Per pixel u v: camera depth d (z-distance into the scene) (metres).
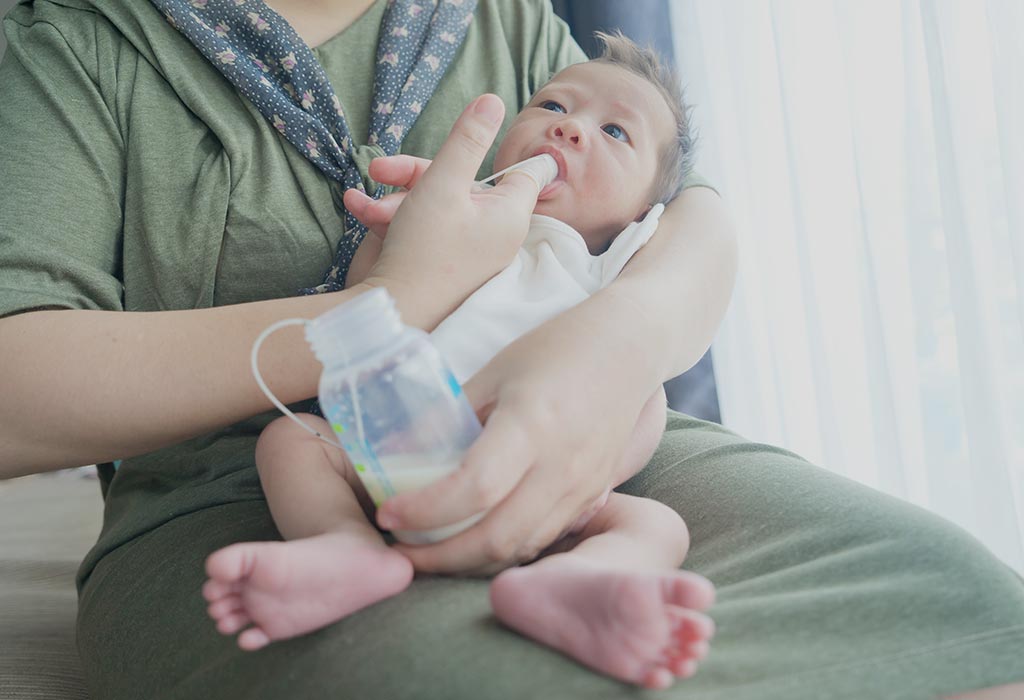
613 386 0.78
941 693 0.64
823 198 1.72
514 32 1.41
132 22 1.14
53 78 1.09
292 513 0.76
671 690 0.60
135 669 0.82
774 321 1.89
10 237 0.97
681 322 0.91
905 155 1.53
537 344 0.78
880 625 0.67
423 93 1.26
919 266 1.54
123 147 1.09
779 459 0.97
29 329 0.87
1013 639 0.67
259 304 0.89
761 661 0.63
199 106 1.11
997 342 1.44
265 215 1.09
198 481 1.00
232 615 0.65
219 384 0.85
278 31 1.18
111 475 1.24
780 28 1.72
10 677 1.06
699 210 1.16
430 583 0.71
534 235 1.11
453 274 0.90
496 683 0.59
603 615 0.59
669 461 1.01
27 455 0.86
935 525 0.77
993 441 1.42
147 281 1.08
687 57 2.03
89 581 1.01
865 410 1.75
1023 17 1.34
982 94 1.43
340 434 0.68
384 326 0.67
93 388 0.84
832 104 1.70
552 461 0.72
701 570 0.80
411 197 0.91
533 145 1.17
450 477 0.66
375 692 0.61
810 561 0.75
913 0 1.50
